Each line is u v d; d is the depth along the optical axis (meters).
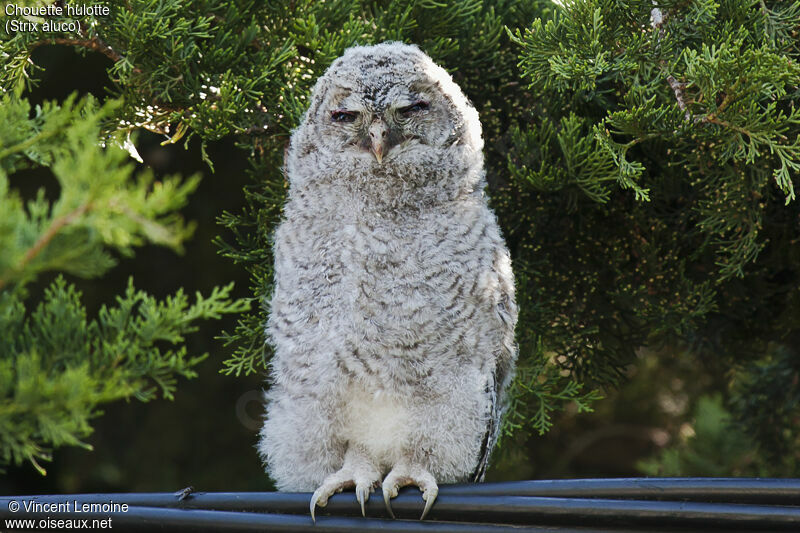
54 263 2.13
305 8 5.06
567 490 3.64
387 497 3.96
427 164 4.34
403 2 5.14
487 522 3.74
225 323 9.10
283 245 4.36
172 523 3.71
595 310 5.30
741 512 3.48
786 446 6.45
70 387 2.27
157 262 9.02
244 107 4.61
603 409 9.84
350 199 4.28
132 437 9.52
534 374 4.89
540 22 4.52
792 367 6.27
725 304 5.58
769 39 4.44
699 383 8.17
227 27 4.93
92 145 2.29
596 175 4.72
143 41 4.53
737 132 4.21
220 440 9.53
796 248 5.43
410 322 4.13
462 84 5.36
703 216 5.11
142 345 2.58
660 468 7.37
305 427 4.24
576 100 5.05
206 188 8.63
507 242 5.33
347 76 4.42
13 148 2.63
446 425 4.20
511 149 5.22
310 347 4.16
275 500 3.85
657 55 4.36
